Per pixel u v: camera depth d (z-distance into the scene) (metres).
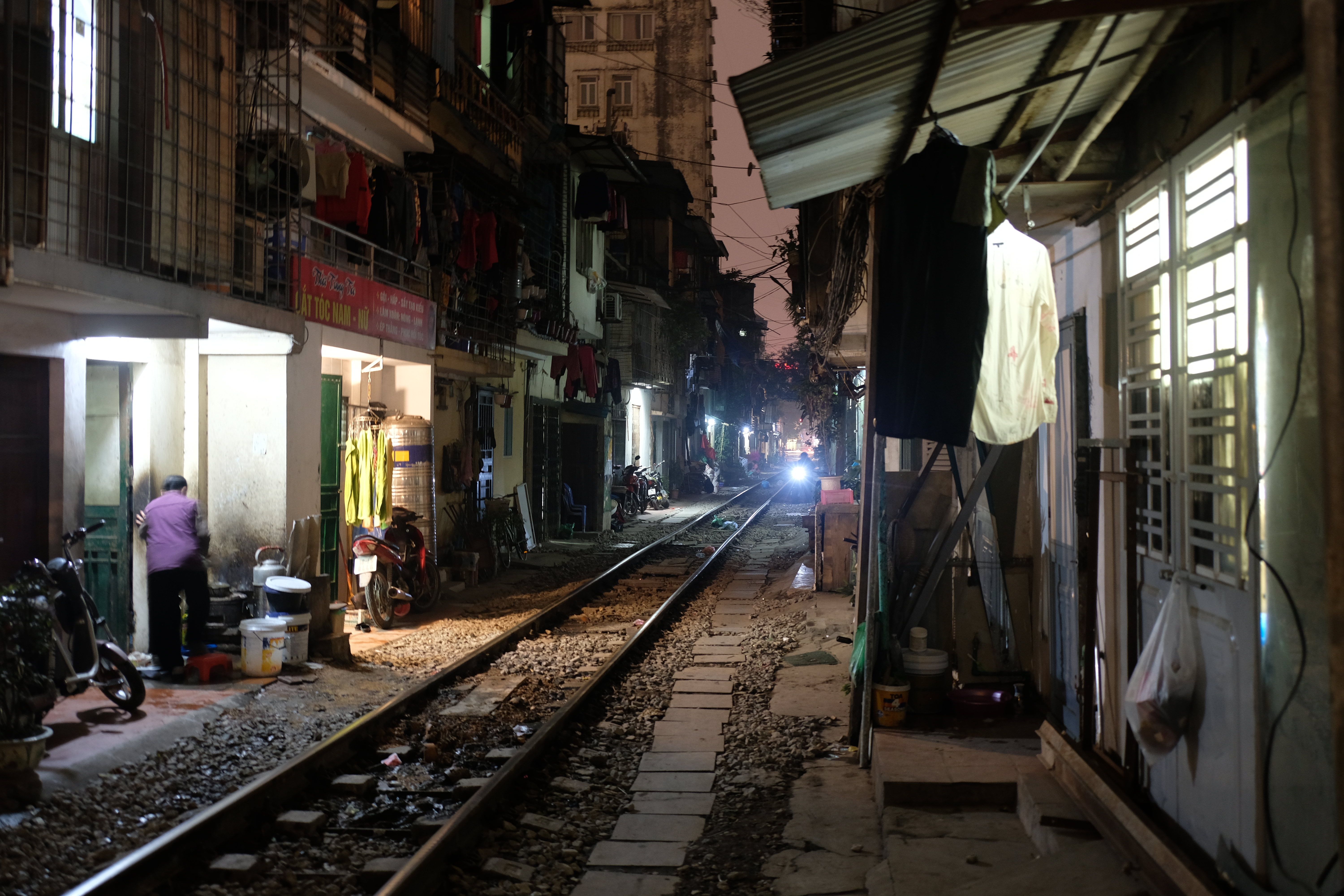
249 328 9.95
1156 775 5.17
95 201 8.82
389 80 15.05
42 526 8.70
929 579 7.97
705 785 7.29
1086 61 4.64
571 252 26.11
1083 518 5.84
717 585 18.23
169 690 8.99
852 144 5.30
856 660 8.05
